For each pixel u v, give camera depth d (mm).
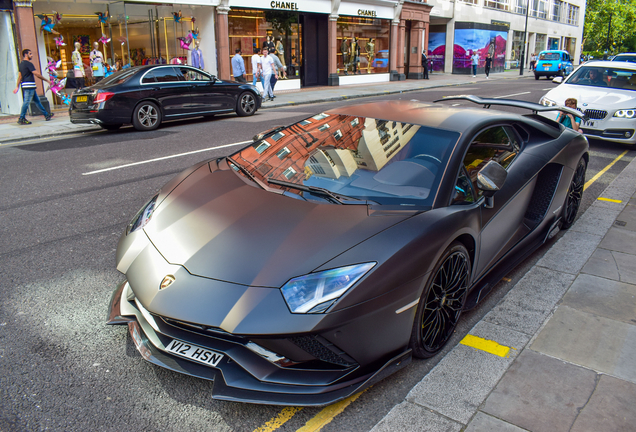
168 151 7867
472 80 27797
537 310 3115
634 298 3277
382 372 2277
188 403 2268
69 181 6035
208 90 11414
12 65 12766
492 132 3307
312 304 2053
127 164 6945
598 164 7363
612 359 2609
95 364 2525
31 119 12375
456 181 2756
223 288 2125
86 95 9875
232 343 2207
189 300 2115
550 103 8633
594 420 2162
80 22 14055
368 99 16719
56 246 4047
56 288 3334
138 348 2402
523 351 2674
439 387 2371
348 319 2090
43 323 2900
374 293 2154
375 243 2273
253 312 2037
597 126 8258
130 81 10133
